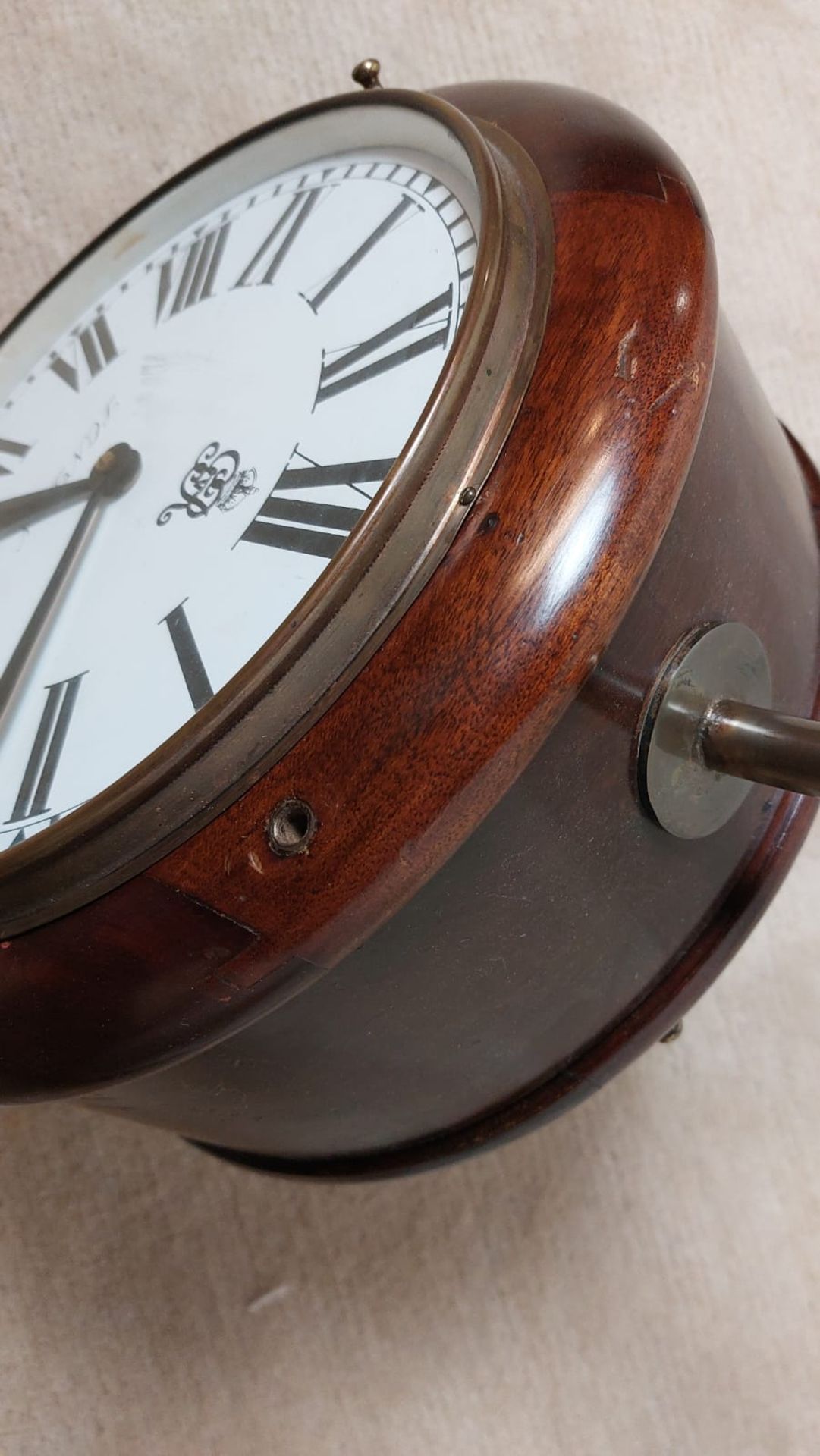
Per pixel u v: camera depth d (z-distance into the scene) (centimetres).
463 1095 83
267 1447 101
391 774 68
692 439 71
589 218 74
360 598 68
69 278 87
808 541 86
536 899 75
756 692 78
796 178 118
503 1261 106
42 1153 101
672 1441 106
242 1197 104
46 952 71
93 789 72
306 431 75
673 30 115
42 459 83
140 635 75
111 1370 100
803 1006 114
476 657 68
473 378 69
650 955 82
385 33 109
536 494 69
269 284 80
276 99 107
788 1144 112
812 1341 110
